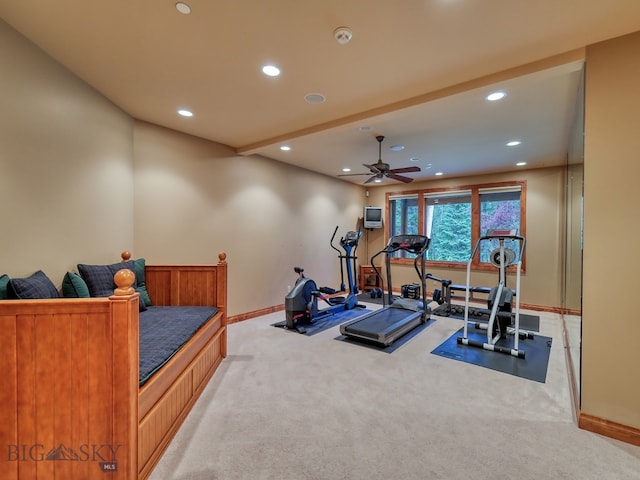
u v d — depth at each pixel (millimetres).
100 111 2959
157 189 3791
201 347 2590
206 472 1686
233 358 3295
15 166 2082
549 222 5617
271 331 4246
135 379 1462
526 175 5844
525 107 3150
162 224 3844
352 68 2504
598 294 2088
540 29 1994
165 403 1891
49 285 2168
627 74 2010
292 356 3357
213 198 4422
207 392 2566
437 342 3844
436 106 3023
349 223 7445
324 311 4945
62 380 1390
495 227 6262
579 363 2365
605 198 2068
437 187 6914
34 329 1374
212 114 3455
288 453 1842
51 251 2398
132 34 2090
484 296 6262
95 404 1397
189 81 2730
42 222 2312
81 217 2719
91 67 2510
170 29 2035
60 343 1383
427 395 2543
